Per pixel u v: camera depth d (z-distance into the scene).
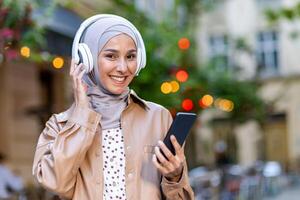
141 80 10.67
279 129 30.80
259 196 13.77
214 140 28.00
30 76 13.59
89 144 2.53
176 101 11.10
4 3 6.07
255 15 31.23
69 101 14.16
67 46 9.95
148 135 2.69
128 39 2.68
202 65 16.31
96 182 2.58
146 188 2.62
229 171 16.70
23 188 9.74
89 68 2.66
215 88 17.38
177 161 2.54
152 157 2.63
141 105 2.74
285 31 30.89
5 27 6.30
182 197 2.65
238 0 31.39
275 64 31.09
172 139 2.53
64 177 2.48
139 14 11.89
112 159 2.63
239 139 30.19
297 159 29.25
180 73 11.70
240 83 18.52
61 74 14.31
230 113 19.52
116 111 2.69
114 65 2.66
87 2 11.30
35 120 13.38
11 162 12.48
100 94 2.71
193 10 19.36
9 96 12.63
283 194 17.22
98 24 2.69
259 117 20.14
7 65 12.58
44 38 8.38
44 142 2.65
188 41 12.69
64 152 2.48
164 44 11.52
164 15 16.16
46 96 14.40
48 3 7.45
